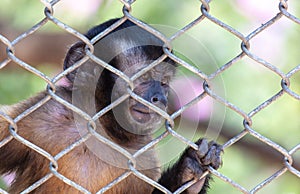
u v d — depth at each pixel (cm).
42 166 1305
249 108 2044
